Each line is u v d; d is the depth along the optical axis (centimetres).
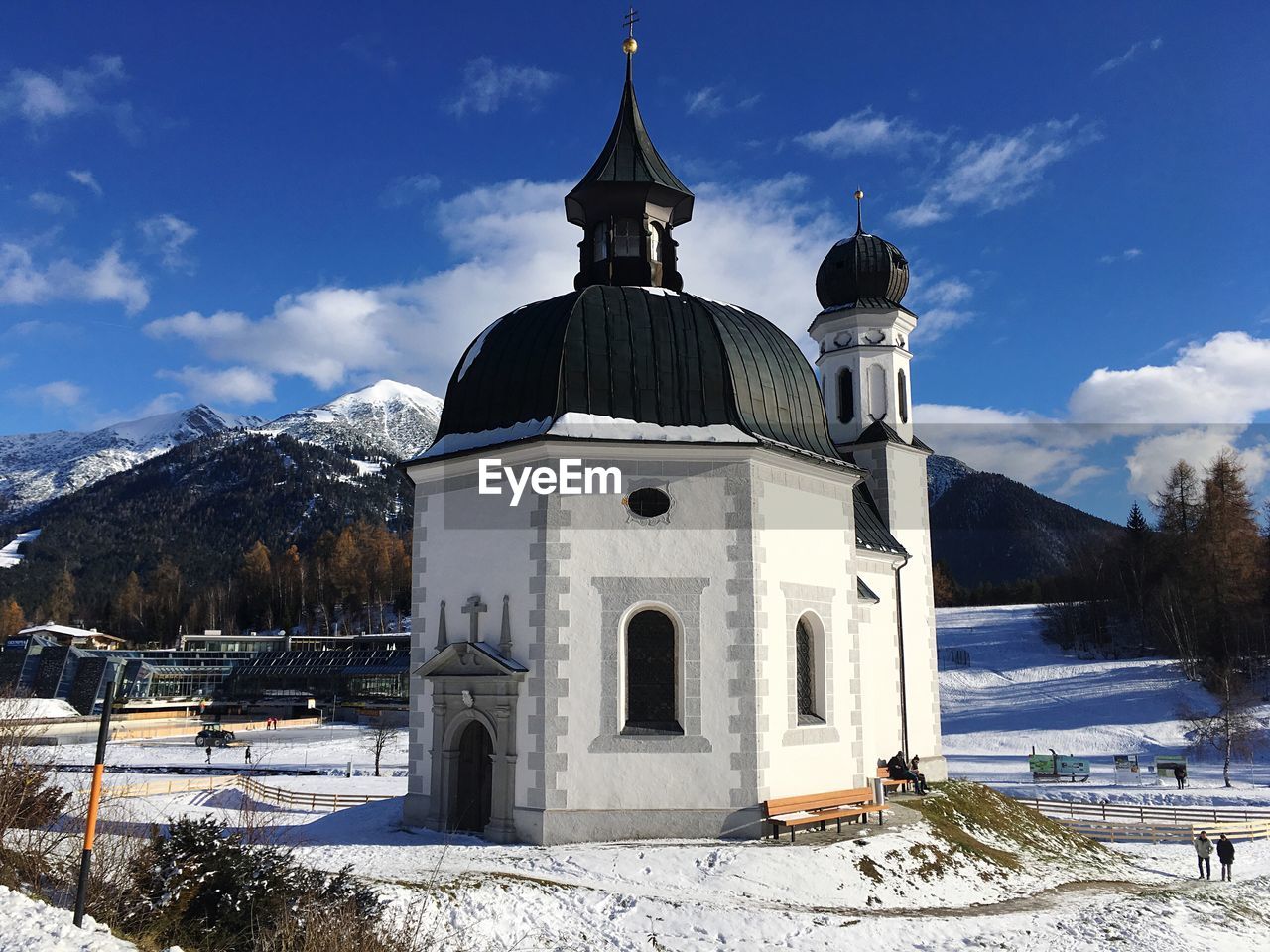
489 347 2692
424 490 2647
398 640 11669
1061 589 9612
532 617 2380
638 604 2392
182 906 1423
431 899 1764
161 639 16112
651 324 2619
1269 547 8075
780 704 2458
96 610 19062
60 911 1333
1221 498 8094
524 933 1738
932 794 3167
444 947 1598
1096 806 4694
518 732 2361
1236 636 7838
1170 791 5125
